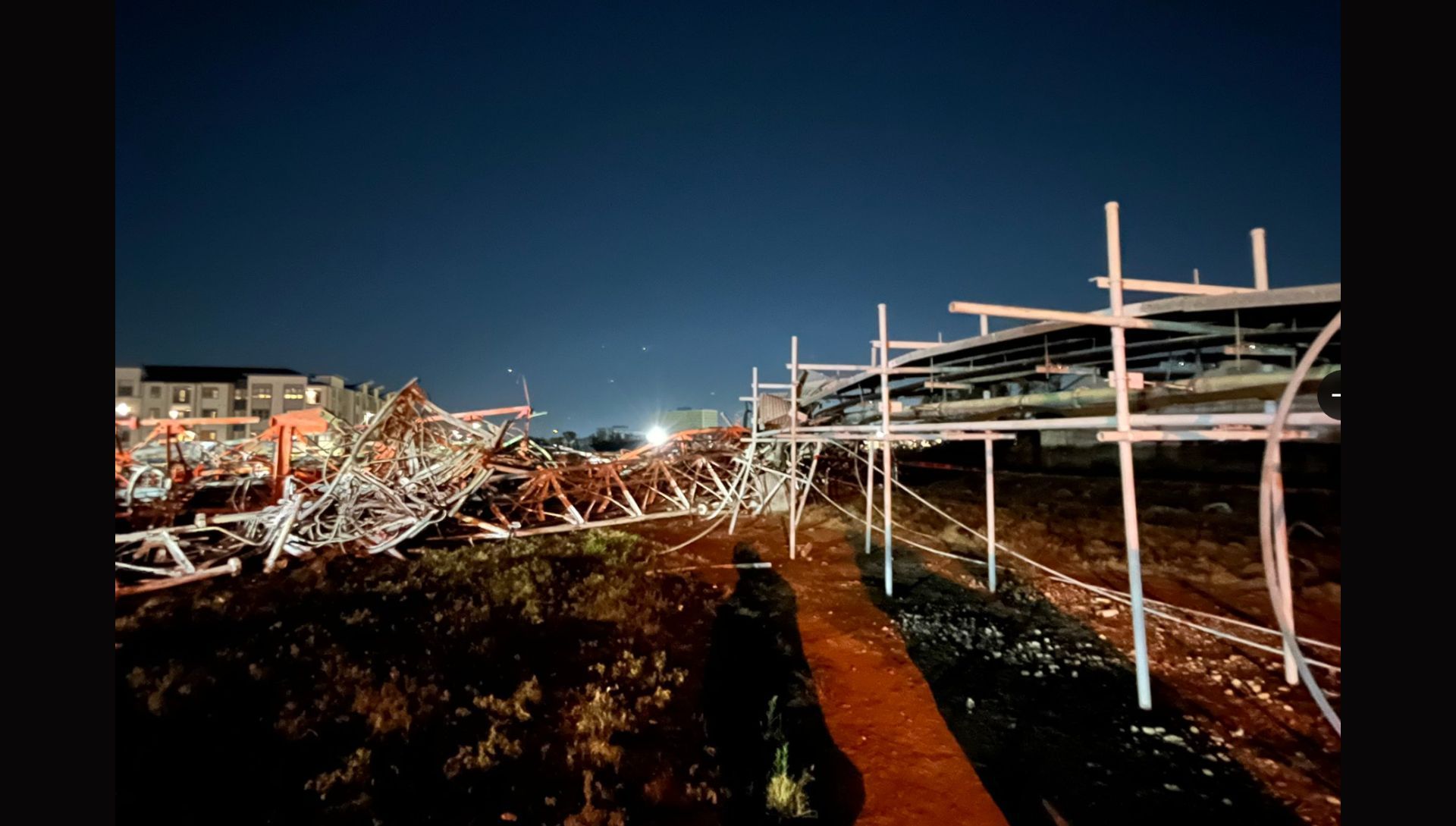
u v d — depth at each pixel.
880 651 7.21
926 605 8.81
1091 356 10.39
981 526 13.29
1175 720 5.53
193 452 19.67
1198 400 9.30
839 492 18.92
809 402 19.09
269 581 9.36
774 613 8.60
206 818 3.99
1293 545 9.91
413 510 11.92
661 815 4.25
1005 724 5.58
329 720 5.16
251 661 6.20
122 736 4.75
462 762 4.63
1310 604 8.10
